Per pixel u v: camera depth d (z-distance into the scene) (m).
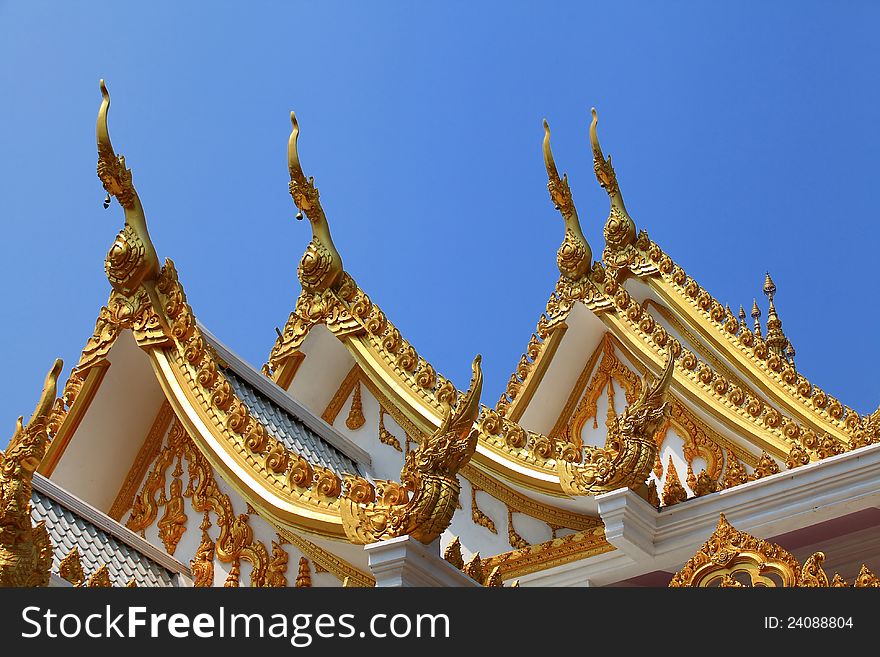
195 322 10.85
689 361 15.14
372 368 13.38
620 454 11.59
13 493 8.10
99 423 11.25
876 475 11.14
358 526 8.74
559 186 16.33
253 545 10.22
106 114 11.25
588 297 15.91
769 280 25.84
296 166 13.89
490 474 12.67
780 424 14.38
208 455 10.17
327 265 13.78
